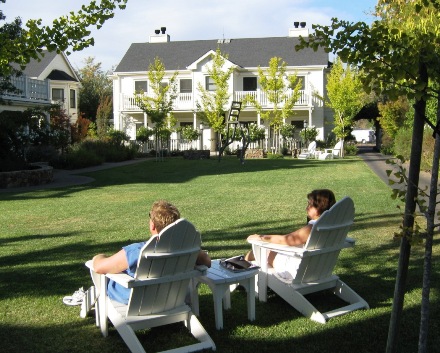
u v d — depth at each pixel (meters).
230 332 4.33
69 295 5.26
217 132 38.12
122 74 40.84
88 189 15.35
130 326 3.90
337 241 4.75
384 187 14.43
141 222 9.46
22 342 4.16
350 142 39.56
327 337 4.20
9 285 5.62
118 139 34.84
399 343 4.05
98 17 5.39
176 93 39.38
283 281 4.78
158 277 3.82
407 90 2.88
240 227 8.80
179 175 19.75
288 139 37.03
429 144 17.16
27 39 5.29
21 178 16.34
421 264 6.19
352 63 3.01
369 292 5.25
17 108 23.92
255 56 41.03
